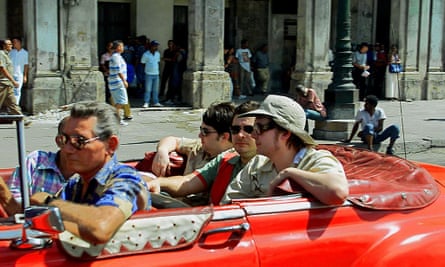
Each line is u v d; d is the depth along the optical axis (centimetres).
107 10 1989
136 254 293
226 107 469
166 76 1955
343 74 1266
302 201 342
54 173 380
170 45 1923
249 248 319
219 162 452
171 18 2070
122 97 1512
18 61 1487
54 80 1570
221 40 1775
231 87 1808
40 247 279
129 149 1173
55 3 1560
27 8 1548
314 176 347
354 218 351
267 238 326
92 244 278
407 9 2075
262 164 411
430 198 384
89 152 312
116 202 290
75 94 1599
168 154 481
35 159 386
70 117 316
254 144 417
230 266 312
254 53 2253
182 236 303
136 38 1970
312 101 1263
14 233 275
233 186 416
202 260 305
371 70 2119
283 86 2306
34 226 258
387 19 2264
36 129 1388
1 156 1071
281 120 374
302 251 330
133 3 2012
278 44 2284
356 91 1271
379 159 443
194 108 1758
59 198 332
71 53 1591
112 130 319
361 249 344
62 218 269
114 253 288
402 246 348
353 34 2273
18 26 1784
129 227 294
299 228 335
